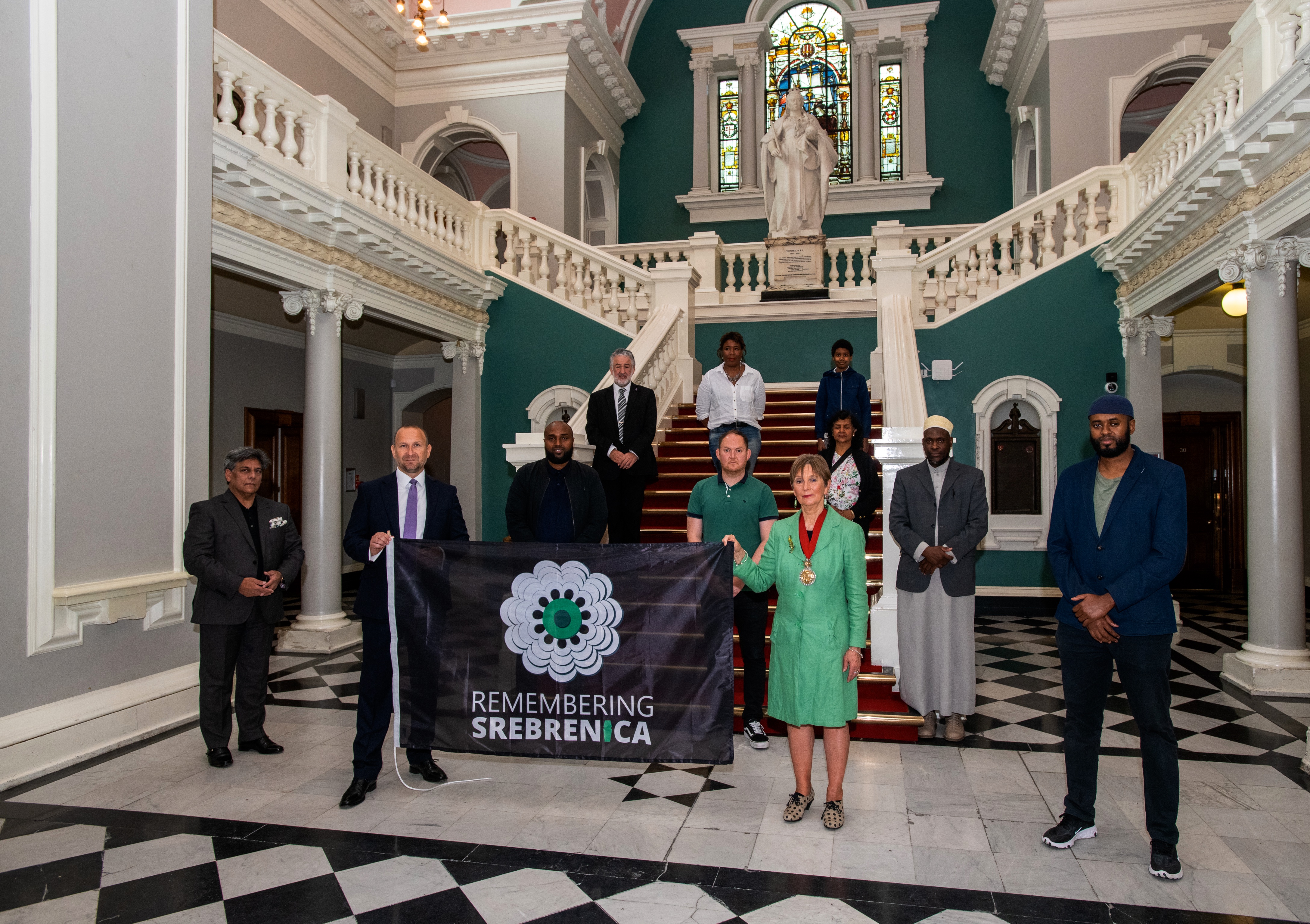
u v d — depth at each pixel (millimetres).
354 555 4094
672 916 2941
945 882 3170
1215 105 7051
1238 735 5160
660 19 17109
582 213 14531
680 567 3891
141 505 5254
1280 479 6309
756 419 6539
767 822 3742
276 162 6734
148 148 5363
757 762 4586
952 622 4824
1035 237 12000
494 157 16719
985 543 10094
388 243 8305
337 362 8133
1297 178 5633
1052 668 7035
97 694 4879
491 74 13844
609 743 3910
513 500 4820
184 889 3156
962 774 4379
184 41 5676
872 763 4562
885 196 15766
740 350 6445
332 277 7906
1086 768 3457
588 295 11172
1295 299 6336
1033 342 9914
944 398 10133
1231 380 12500
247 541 4637
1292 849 3473
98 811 3914
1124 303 9453
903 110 16141
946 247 10297
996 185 15570
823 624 3590
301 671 6957
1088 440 9758
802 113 11758
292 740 5055
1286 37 5723
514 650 3973
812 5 16781
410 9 13469
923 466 4980
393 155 8742
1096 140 11844
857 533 3635
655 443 8852
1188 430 13062
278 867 3330
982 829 3654
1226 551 12789
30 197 4582
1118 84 11750
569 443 4707
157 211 5441
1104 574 3260
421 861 3377
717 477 4734
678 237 16812
